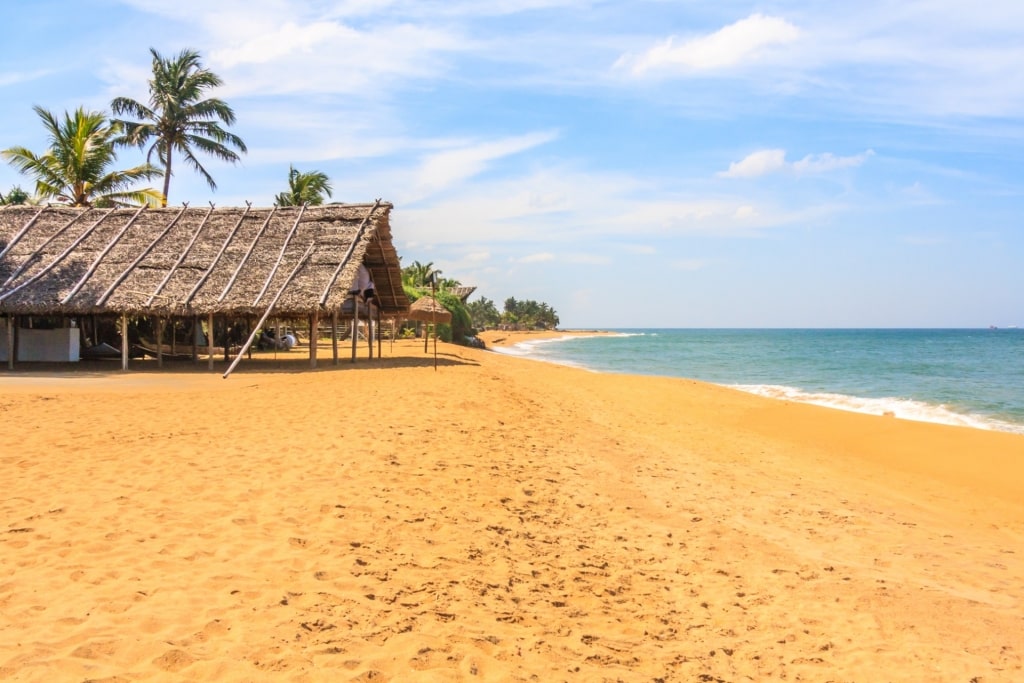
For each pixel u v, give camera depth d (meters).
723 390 25.17
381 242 26.44
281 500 7.20
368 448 9.74
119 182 33.34
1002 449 14.28
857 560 7.50
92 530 6.06
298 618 4.59
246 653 4.07
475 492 8.22
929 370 40.22
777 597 6.30
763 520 8.80
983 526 9.33
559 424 14.48
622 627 5.35
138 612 4.50
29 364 24.45
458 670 4.17
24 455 8.97
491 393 16.66
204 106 36.91
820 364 46.88
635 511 8.60
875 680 4.82
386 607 4.96
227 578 5.18
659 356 59.75
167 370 22.47
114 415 12.32
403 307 31.47
